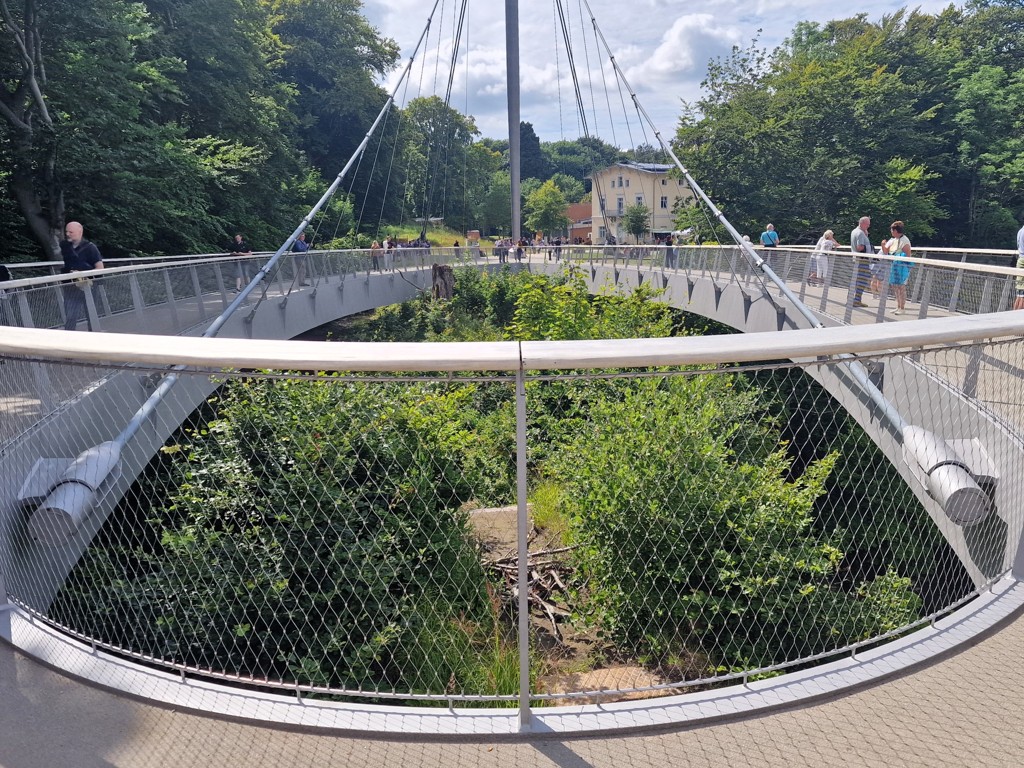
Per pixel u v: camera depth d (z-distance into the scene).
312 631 3.43
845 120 33.56
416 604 3.47
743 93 34.09
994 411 3.23
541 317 15.86
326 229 40.34
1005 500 3.12
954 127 37.31
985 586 2.78
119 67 17.48
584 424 4.46
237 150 24.50
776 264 13.66
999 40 41.16
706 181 33.69
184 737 2.04
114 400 3.09
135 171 17.77
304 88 53.38
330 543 3.34
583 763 1.94
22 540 2.75
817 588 4.02
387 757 1.97
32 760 1.95
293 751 1.99
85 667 2.34
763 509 3.94
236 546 3.30
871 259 9.19
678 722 2.06
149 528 3.68
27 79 16.19
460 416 3.61
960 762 1.89
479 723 2.07
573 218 81.88
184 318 10.09
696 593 3.85
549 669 4.02
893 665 2.30
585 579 4.60
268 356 1.92
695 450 3.90
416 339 24.20
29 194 16.97
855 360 2.17
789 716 2.10
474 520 4.93
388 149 56.88
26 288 6.09
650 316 15.68
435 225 67.31
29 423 2.86
